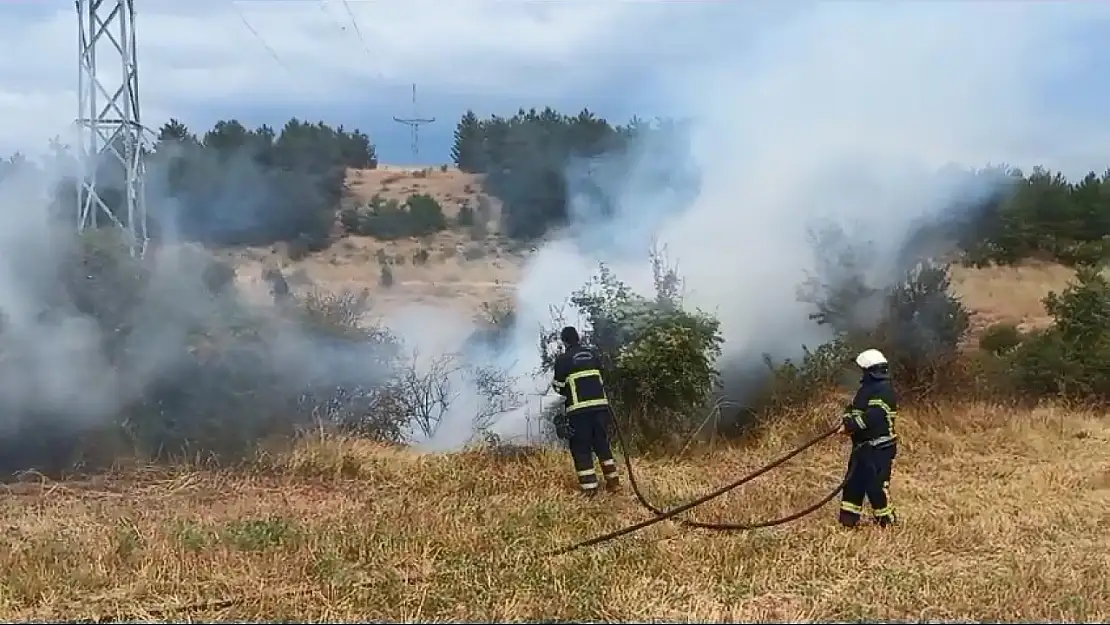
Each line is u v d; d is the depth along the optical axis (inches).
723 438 456.4
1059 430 470.9
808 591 264.8
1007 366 544.7
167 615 249.0
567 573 276.8
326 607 252.7
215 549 296.0
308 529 317.1
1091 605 255.9
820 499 367.9
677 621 243.1
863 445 330.0
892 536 315.3
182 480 386.6
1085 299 559.2
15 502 358.3
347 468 401.4
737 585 268.2
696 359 441.7
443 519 331.3
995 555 300.4
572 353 383.9
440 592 262.8
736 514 345.7
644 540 310.0
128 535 304.8
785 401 474.3
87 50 632.4
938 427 466.3
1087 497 369.4
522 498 365.4
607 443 378.6
